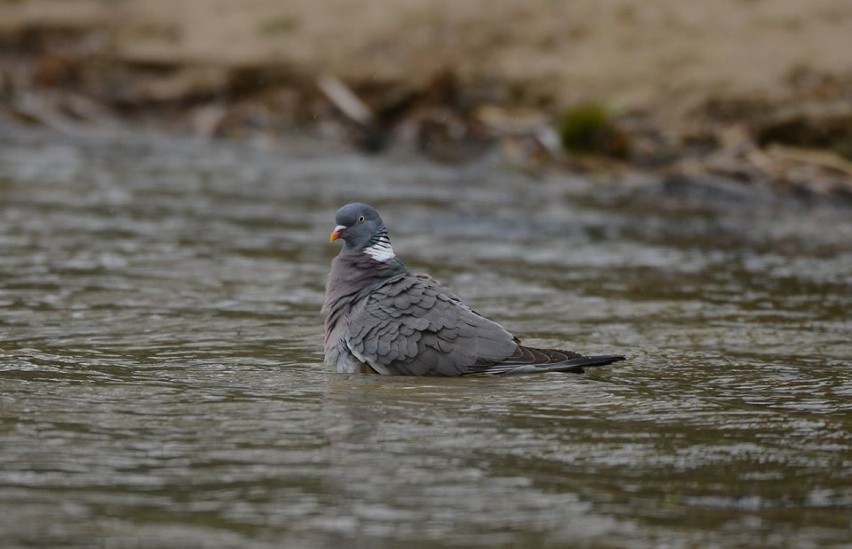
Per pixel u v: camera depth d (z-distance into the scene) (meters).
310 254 16.88
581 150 23.20
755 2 26.02
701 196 21.33
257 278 15.38
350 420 9.62
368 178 22.55
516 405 10.16
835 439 9.42
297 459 8.66
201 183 21.81
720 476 8.52
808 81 23.33
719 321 13.69
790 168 21.23
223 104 27.00
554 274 16.03
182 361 11.49
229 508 7.72
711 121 23.02
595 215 19.88
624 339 12.81
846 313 14.16
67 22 30.33
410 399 10.23
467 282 15.48
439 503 7.87
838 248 17.81
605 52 25.53
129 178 22.02
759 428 9.68
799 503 8.01
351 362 11.08
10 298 13.88
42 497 7.84
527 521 7.61
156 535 7.26
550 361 10.54
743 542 7.34
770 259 17.08
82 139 25.44
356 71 26.59
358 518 7.59
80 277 15.06
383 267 11.55
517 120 24.17
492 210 20.11
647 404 10.32
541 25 26.69
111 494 7.93
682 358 12.04
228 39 28.50
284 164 23.78
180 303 13.98
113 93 27.88
